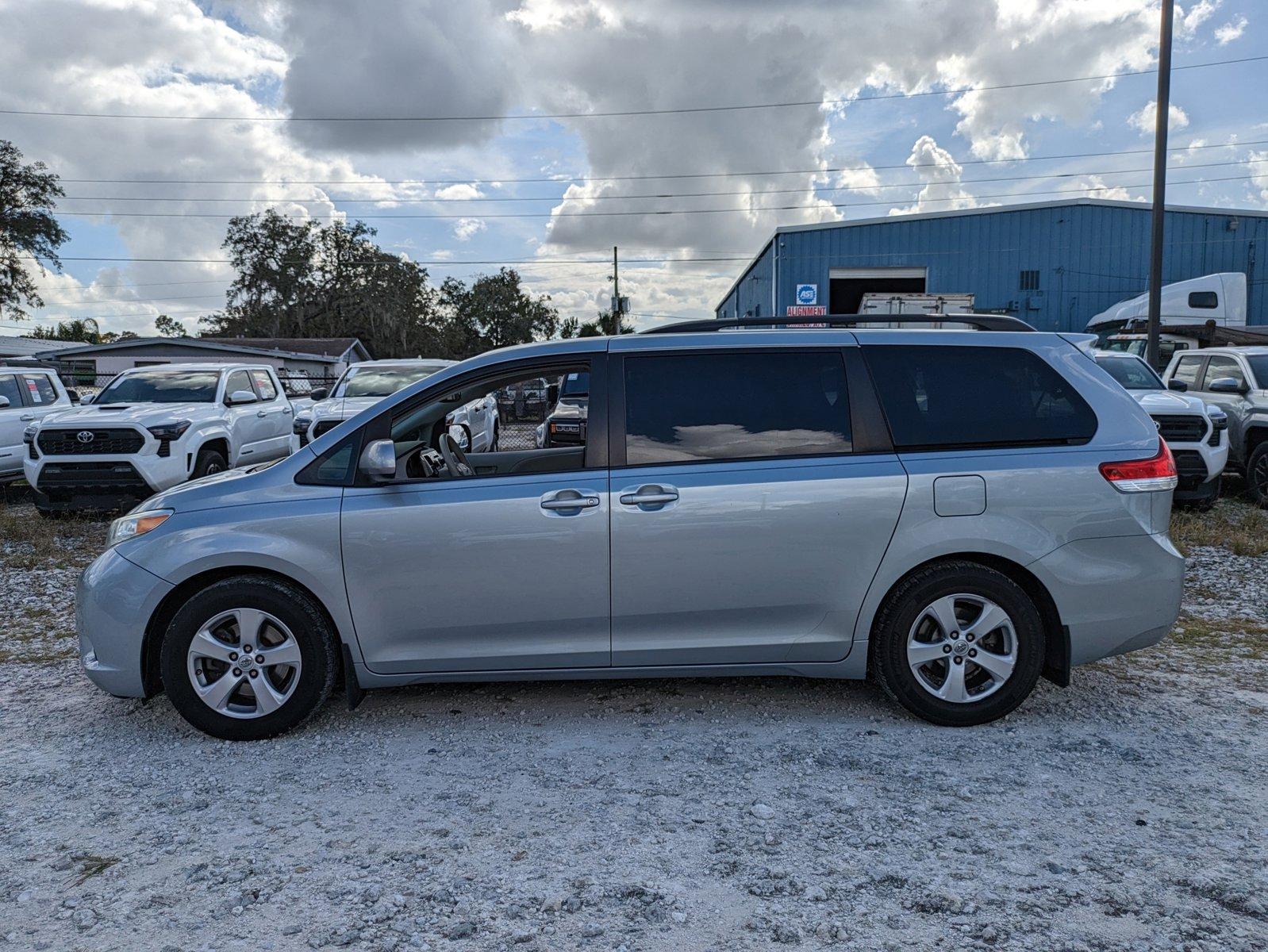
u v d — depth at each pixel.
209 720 4.05
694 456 4.07
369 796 3.51
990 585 3.98
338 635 4.12
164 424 10.27
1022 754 3.80
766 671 4.16
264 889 2.83
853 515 3.97
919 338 4.23
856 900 2.72
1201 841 3.04
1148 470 4.07
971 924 2.58
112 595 4.05
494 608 4.04
